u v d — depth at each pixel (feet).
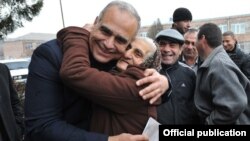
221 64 8.38
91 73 4.33
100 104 4.45
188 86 9.18
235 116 8.12
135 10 4.64
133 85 4.47
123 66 4.78
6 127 8.52
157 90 4.64
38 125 4.42
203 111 8.68
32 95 4.51
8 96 8.95
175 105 8.83
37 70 4.51
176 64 9.27
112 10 4.51
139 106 4.59
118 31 4.49
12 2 23.45
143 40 4.86
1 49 91.15
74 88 4.37
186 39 12.51
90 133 4.49
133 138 4.47
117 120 4.57
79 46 4.54
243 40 113.29
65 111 4.73
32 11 24.08
